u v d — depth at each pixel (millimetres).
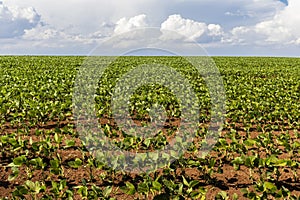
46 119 9016
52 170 5273
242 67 32781
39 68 26172
